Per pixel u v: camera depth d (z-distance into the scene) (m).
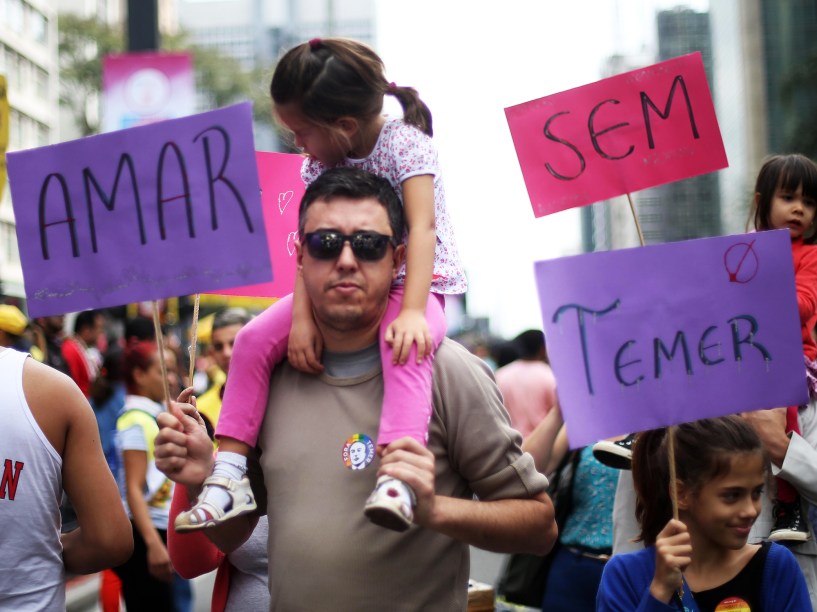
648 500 3.07
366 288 2.61
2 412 2.90
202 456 2.72
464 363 2.76
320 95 2.76
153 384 5.91
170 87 9.16
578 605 4.66
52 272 2.79
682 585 2.91
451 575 2.73
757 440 2.89
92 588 9.05
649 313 2.85
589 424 2.77
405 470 2.38
